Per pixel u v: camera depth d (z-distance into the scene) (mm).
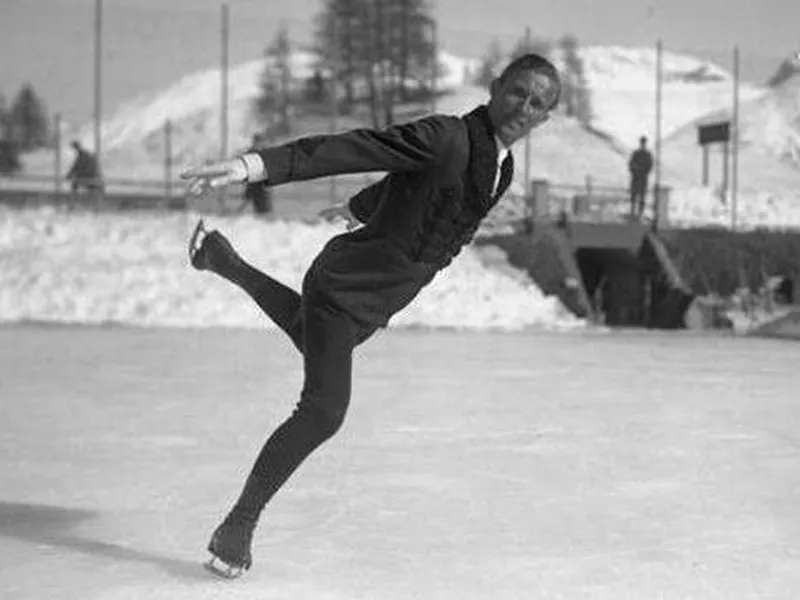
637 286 27047
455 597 3930
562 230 26781
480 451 6938
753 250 28000
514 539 4766
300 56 36500
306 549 4555
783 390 10477
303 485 5832
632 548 4637
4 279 19891
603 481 6039
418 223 3852
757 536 4871
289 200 28922
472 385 10648
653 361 13562
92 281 19938
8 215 23688
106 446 7059
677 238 27641
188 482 5934
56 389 10016
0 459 6602
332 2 36281
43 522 5016
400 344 15797
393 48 36125
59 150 35000
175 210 27688
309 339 3990
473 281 22141
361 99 36219
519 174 35094
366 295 3926
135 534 4801
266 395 9672
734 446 7211
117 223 23547
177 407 8891
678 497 5656
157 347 14430
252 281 4203
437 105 36094
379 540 4719
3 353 13383
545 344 16219
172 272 20547
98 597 3896
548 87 3803
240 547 4082
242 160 3635
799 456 6859
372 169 3742
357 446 7074
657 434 7691
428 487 5824
